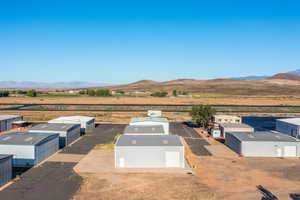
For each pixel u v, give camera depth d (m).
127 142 33.00
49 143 36.19
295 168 31.58
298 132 47.81
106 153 37.59
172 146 31.50
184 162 32.16
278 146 36.75
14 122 58.44
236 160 34.78
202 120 58.59
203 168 31.27
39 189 24.64
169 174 29.09
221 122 58.81
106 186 25.48
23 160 31.92
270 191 24.62
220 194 23.81
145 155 31.45
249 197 23.25
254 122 68.56
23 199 22.53
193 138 49.16
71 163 32.84
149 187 25.33
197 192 24.20
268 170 30.72
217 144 44.22
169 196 23.30
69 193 23.81
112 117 76.75
